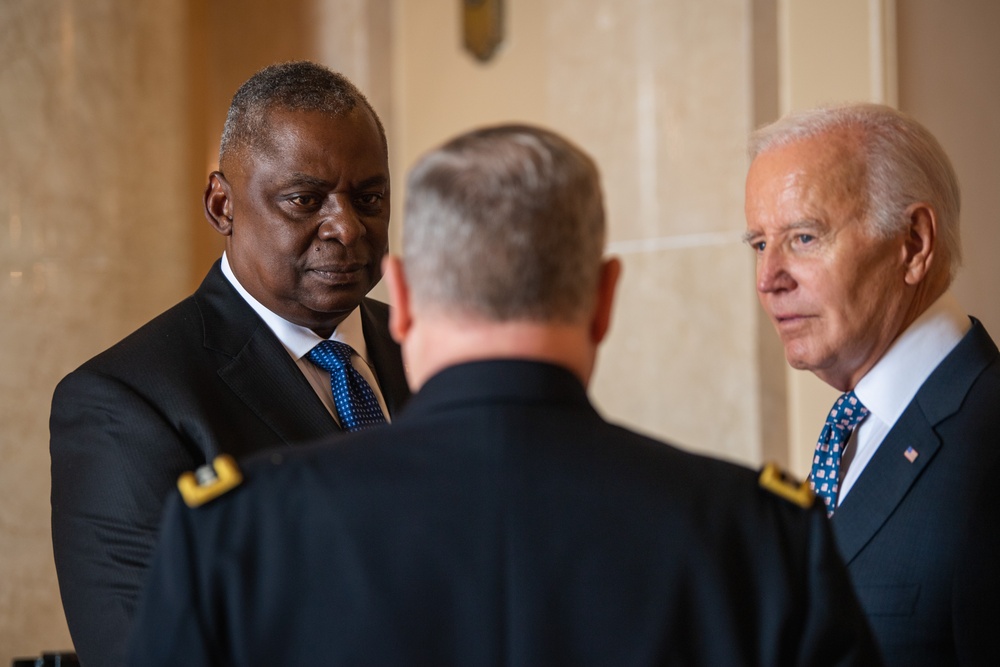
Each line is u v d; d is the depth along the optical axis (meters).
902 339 2.87
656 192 8.10
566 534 1.71
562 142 1.83
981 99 6.41
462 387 1.78
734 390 7.68
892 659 2.61
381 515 1.71
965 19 6.49
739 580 1.74
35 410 6.55
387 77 10.10
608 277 1.91
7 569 6.38
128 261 7.03
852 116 2.91
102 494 2.85
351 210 3.09
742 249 7.62
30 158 6.66
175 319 3.18
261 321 3.19
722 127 7.71
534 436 1.75
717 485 1.79
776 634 1.72
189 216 7.40
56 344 6.66
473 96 9.74
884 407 2.85
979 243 6.37
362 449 1.78
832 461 2.96
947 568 2.59
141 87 7.17
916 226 2.85
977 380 2.76
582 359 1.85
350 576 1.68
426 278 1.80
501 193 1.76
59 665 3.61
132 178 7.09
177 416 2.95
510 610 1.68
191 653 1.66
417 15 10.08
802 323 2.90
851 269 2.83
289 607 1.68
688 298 7.91
